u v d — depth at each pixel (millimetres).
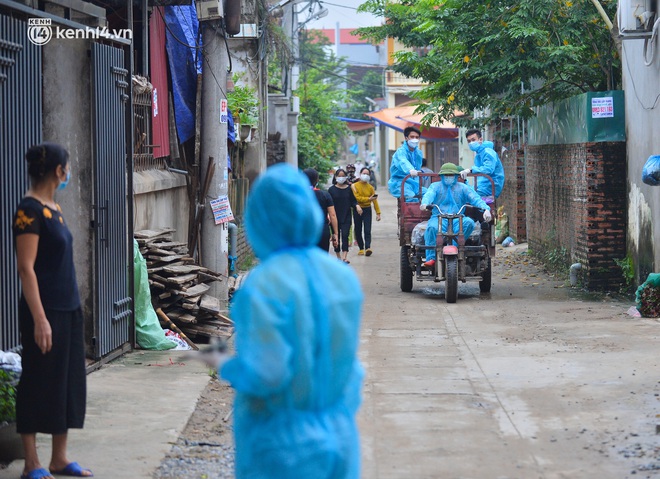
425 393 8086
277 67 30734
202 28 12625
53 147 5582
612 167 15031
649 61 13219
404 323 12164
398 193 16938
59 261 5598
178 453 6383
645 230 13930
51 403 5578
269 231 3812
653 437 6652
